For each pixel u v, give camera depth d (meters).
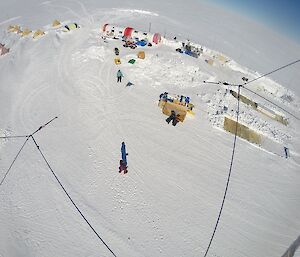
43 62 27.80
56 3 41.81
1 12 38.88
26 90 24.92
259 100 27.58
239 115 24.84
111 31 32.44
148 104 24.53
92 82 25.88
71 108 23.47
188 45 32.44
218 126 23.56
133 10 41.56
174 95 25.50
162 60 28.58
